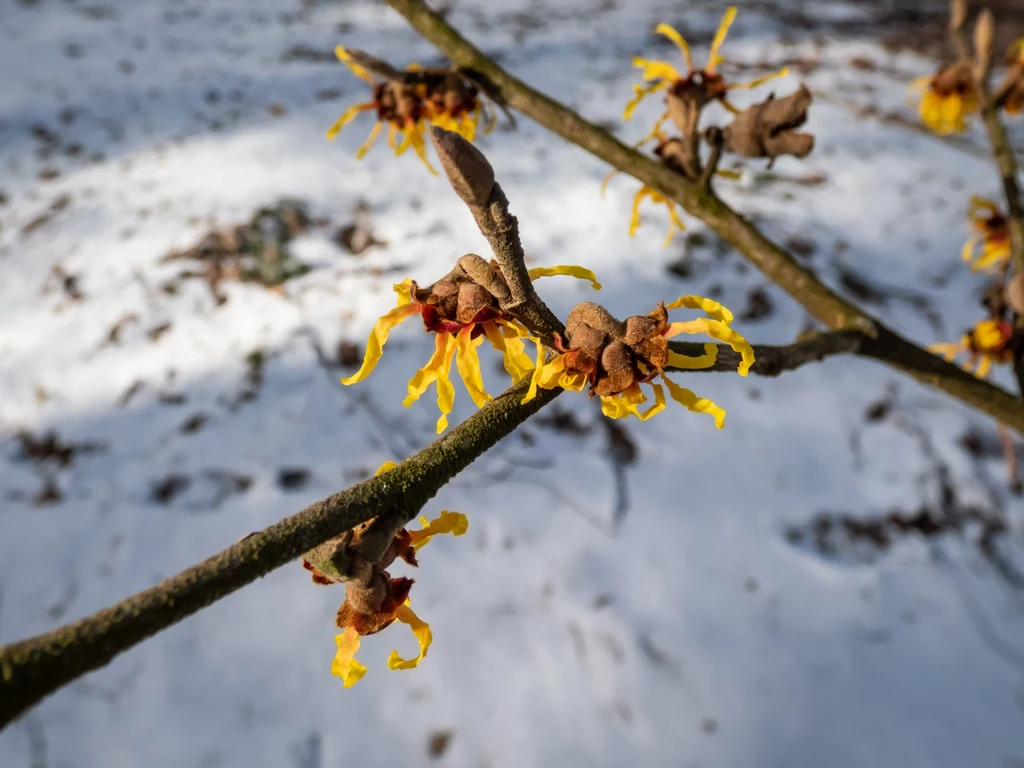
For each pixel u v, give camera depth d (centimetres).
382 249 377
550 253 377
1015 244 153
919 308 373
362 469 298
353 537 59
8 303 370
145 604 46
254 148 451
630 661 245
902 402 326
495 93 134
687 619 257
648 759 228
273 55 582
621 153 130
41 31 597
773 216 409
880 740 234
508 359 73
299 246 379
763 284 369
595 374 70
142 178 432
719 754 229
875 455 307
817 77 570
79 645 43
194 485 293
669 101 129
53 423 317
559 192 414
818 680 245
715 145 124
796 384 331
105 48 578
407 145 137
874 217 426
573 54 587
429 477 62
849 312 125
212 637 251
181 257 375
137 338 346
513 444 304
